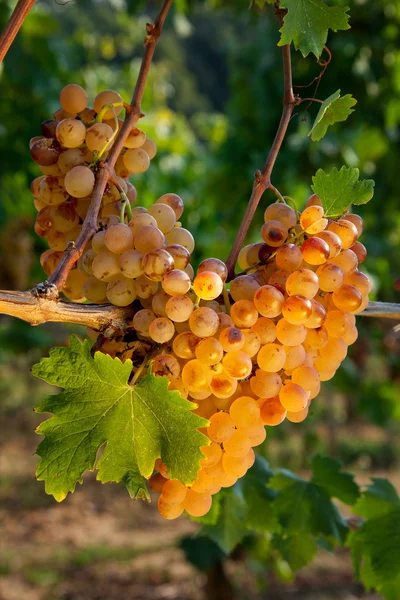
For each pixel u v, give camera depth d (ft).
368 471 17.94
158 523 14.42
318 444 14.01
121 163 2.36
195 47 41.14
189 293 2.05
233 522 3.26
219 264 2.06
